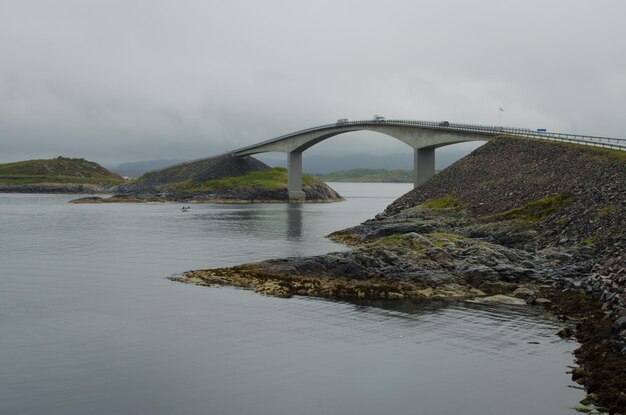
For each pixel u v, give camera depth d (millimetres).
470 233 72812
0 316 40719
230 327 38250
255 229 107312
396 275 52156
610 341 32094
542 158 93500
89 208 171375
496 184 91688
